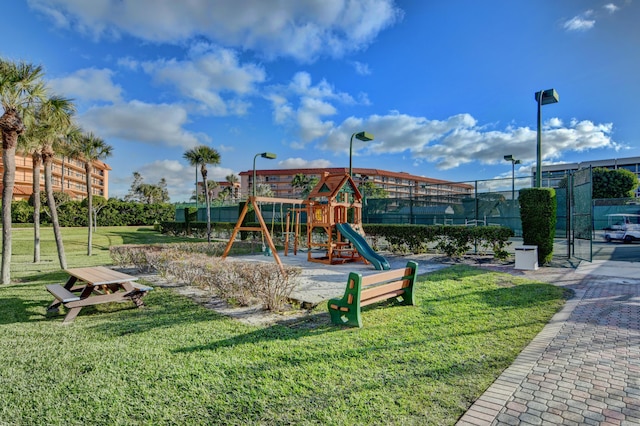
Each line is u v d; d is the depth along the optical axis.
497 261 10.67
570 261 10.48
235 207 23.33
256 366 3.10
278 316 4.81
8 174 7.70
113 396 2.59
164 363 3.17
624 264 9.88
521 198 9.96
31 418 2.31
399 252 13.07
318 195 11.12
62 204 32.72
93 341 3.82
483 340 3.81
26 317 4.88
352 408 2.41
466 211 15.00
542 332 4.09
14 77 7.64
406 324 4.36
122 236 23.34
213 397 2.57
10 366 3.13
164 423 2.25
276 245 16.75
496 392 2.65
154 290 6.54
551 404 2.47
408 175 88.00
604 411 2.38
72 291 6.04
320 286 6.79
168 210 41.31
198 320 4.61
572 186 11.40
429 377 2.90
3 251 7.50
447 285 6.72
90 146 13.73
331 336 3.92
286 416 2.31
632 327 4.26
